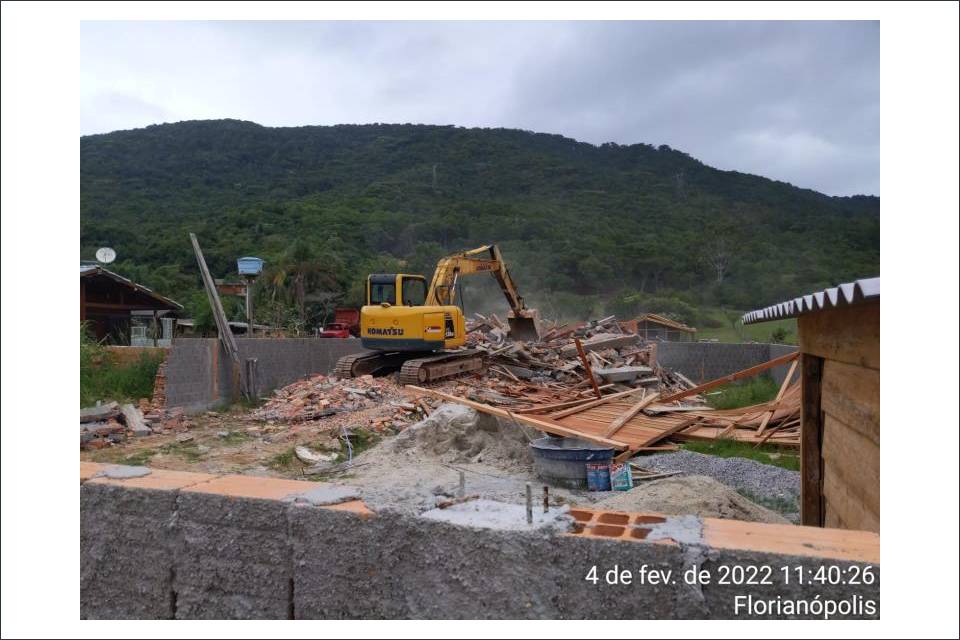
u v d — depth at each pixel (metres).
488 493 8.91
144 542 3.92
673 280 62.34
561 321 52.88
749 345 24.48
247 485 3.98
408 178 108.69
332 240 61.31
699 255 64.69
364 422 12.91
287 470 10.58
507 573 3.17
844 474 4.50
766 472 9.54
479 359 20.19
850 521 4.32
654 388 19.38
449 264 19.70
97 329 29.17
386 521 3.42
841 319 4.40
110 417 12.76
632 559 2.98
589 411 13.56
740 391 18.98
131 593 3.94
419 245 63.44
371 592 3.44
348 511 3.50
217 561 3.77
